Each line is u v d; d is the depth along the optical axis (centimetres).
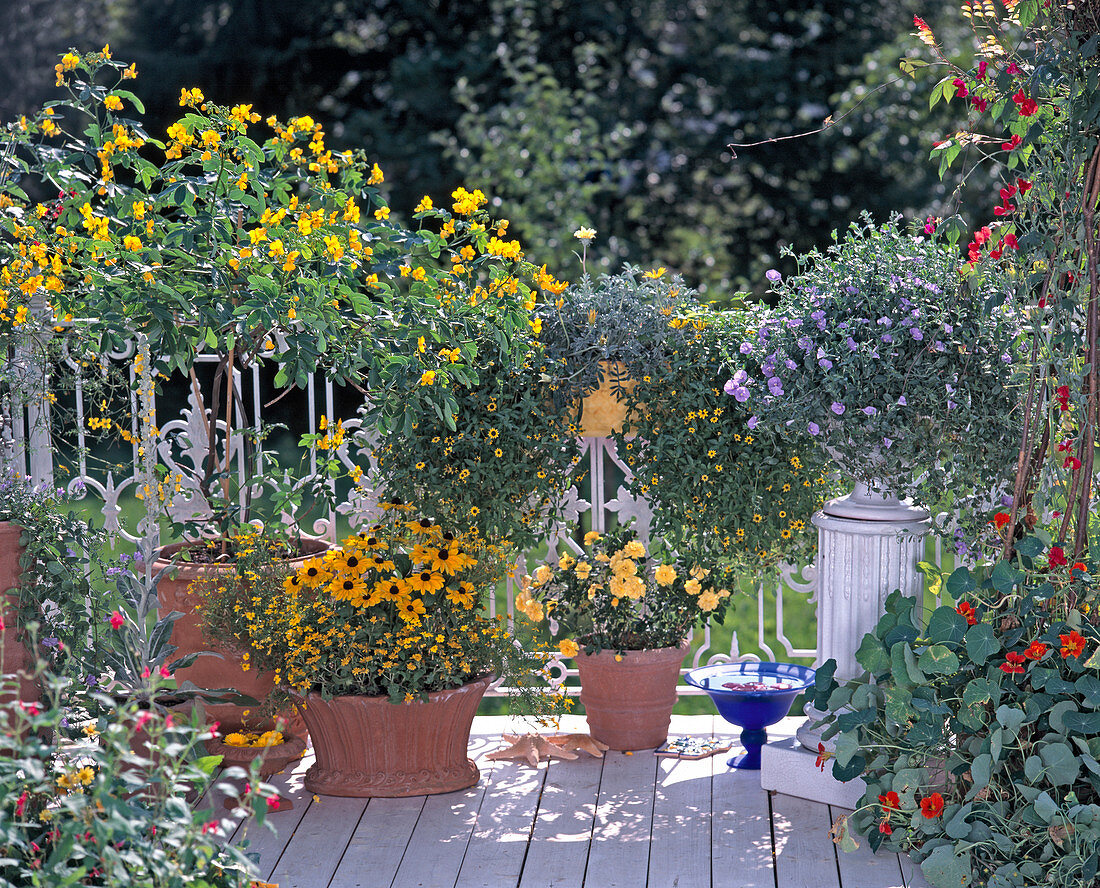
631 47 1076
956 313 346
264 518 409
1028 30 315
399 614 367
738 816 355
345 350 371
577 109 1004
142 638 372
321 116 1084
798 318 352
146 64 1018
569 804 365
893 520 357
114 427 437
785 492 405
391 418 365
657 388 397
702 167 1073
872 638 328
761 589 428
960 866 298
